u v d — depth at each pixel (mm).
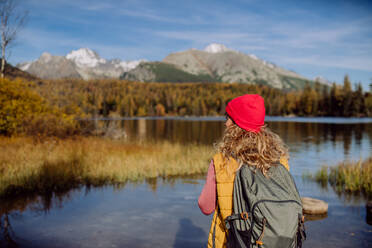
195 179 8180
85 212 5086
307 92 122188
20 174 6969
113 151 11391
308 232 4184
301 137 27766
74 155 9594
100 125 19281
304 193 6801
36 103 16125
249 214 1200
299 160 12844
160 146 14289
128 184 7504
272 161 1313
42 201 5777
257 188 1219
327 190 7117
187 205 5559
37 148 10258
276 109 133500
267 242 1154
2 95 14422
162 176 8617
